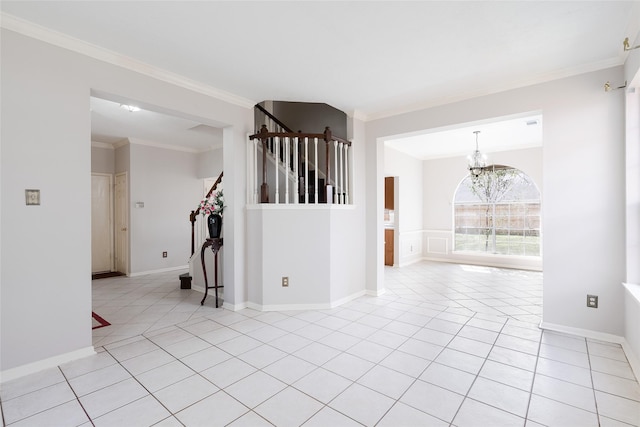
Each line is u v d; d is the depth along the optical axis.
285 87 3.51
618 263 2.82
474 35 2.49
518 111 3.30
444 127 3.85
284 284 3.84
